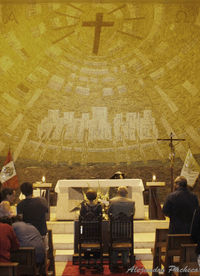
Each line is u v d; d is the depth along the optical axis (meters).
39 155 10.55
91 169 10.62
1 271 3.73
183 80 10.67
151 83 10.73
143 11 10.55
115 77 10.77
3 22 10.44
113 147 10.70
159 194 10.53
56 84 10.69
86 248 5.95
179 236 4.91
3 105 10.52
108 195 7.82
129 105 10.76
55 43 10.64
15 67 10.55
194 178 10.45
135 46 10.70
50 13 10.51
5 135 10.49
